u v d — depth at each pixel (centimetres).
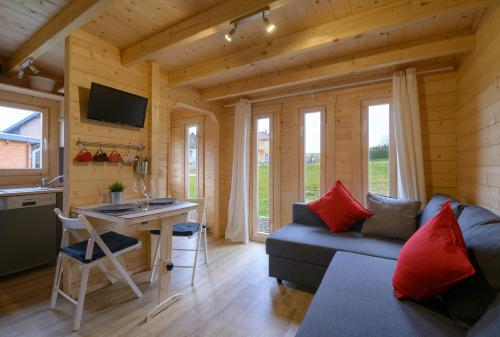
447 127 276
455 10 171
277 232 263
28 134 320
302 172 363
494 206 180
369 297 134
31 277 264
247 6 181
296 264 237
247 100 392
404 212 247
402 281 135
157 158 292
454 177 272
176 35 219
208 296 228
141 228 200
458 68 266
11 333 176
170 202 242
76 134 228
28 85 305
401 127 278
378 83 312
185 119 477
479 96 207
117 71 259
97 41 243
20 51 258
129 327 183
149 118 288
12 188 298
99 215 194
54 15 209
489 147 188
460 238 130
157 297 213
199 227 277
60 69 314
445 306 126
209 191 448
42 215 282
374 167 315
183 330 181
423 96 286
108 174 253
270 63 290
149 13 205
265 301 220
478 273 115
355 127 324
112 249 200
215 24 196
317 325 112
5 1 191
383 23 190
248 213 402
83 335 174
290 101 372
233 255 333
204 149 454
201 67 293
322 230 270
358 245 222
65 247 205
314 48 223
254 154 403
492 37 181
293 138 369
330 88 333
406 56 241
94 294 229
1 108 299
